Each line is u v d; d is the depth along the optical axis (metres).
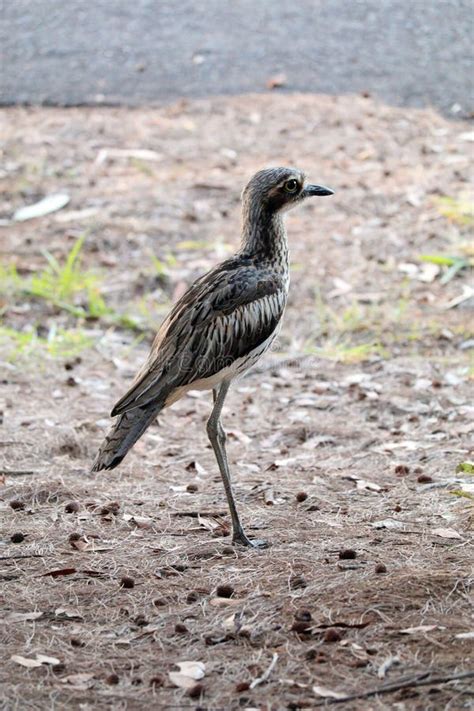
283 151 19.17
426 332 14.36
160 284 15.70
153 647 7.77
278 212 9.81
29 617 8.15
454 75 20.88
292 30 22.19
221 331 9.35
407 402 12.52
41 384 13.09
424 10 22.47
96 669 7.54
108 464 8.91
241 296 9.45
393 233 16.86
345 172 18.52
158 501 10.21
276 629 7.88
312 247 16.59
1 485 10.45
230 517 9.84
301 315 14.93
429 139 19.39
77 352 13.95
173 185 18.33
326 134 19.62
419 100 20.41
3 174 18.64
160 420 12.34
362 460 11.16
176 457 11.37
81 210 17.66
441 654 7.46
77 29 22.50
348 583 8.39
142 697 7.23
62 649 7.77
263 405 12.70
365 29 22.08
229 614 8.09
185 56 21.72
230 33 22.22
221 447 9.44
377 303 15.14
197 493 10.43
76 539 9.36
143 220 17.36
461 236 16.64
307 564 8.80
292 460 11.19
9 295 15.35
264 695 7.18
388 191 17.95
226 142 19.52
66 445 11.38
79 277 15.66
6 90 21.05
